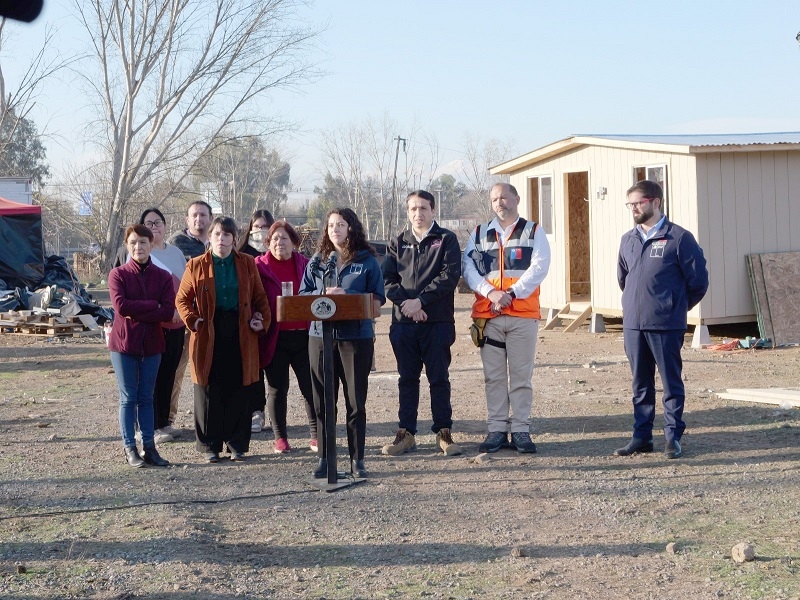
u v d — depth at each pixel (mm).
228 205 65562
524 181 17641
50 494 6492
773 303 14078
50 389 11750
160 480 6891
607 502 6094
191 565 4910
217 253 7273
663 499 6129
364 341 6789
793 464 6922
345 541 5383
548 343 14992
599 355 13391
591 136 15781
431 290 7402
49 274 21844
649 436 7414
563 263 16812
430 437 8273
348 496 6379
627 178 15242
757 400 9367
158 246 8289
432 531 5559
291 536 5496
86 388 11789
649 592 4469
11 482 6852
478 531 5539
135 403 7332
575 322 16250
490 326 7594
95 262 43312
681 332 7207
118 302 7074
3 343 17094
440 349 7578
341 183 73750
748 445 7605
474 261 7680
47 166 66250
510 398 7641
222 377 7414
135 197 40000
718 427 8359
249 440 7586
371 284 6938
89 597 4445
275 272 7945
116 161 35688
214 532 5594
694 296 7242
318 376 6793
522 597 4441
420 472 7035
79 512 6004
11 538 5434
